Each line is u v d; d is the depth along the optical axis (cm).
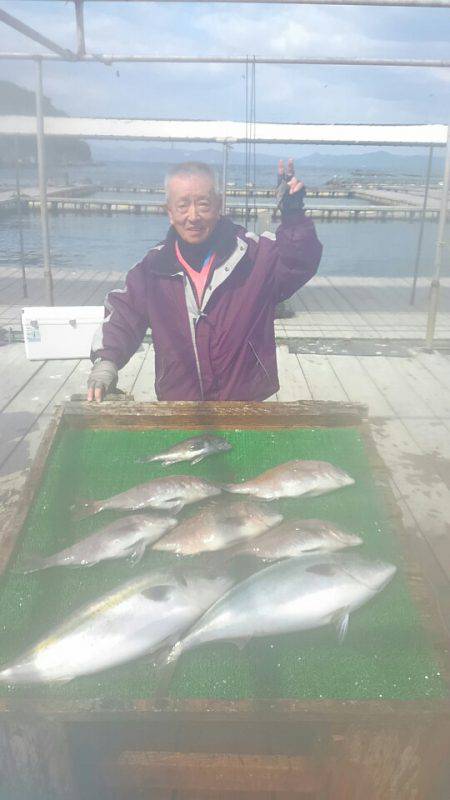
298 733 139
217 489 199
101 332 257
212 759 137
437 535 305
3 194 2717
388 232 2198
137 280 251
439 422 449
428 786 124
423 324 752
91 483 205
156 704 119
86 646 134
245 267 245
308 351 624
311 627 144
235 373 260
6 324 716
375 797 127
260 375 266
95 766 136
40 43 362
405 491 348
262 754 138
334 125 633
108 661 133
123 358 259
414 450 401
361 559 158
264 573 150
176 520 181
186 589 148
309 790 136
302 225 241
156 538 176
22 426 438
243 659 135
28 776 125
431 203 2597
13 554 166
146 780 137
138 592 145
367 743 121
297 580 148
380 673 129
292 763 136
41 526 182
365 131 646
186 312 246
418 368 578
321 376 551
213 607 143
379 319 777
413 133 637
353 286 1003
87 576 162
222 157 614
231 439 235
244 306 247
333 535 172
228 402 245
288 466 204
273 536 173
